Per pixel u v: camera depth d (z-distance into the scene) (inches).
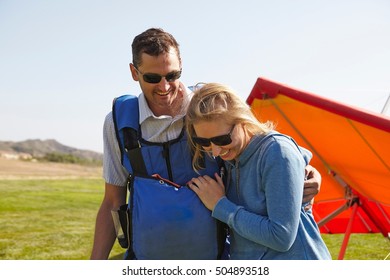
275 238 117.5
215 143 125.3
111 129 150.2
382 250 425.4
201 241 135.1
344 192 291.6
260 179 124.2
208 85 128.4
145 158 143.3
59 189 836.0
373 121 189.5
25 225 553.6
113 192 157.8
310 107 221.0
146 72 140.4
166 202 135.3
